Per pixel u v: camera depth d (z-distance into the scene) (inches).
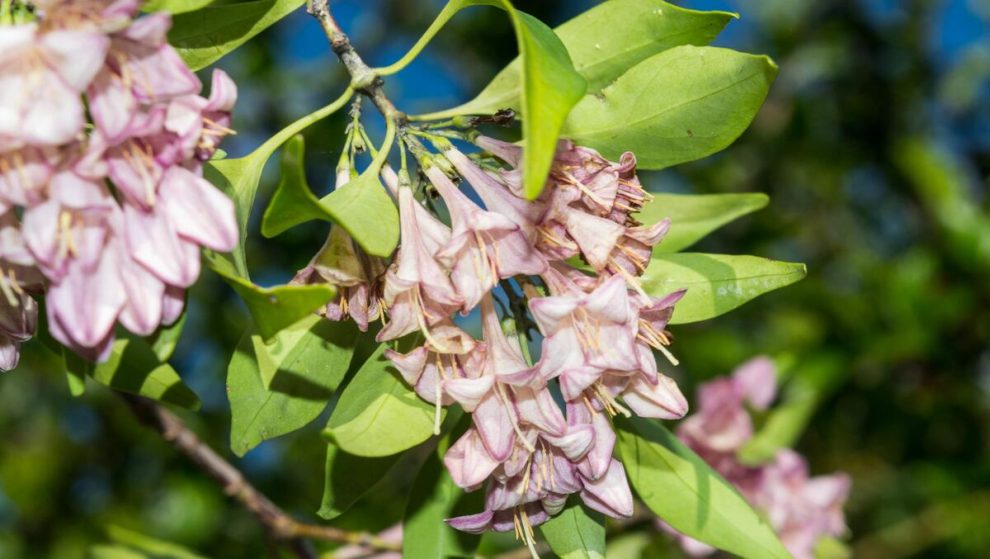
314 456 38.8
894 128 51.1
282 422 21.9
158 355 20.7
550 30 20.8
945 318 43.1
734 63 22.0
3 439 41.1
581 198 21.4
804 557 30.7
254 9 22.0
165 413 27.7
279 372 22.0
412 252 21.0
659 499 23.4
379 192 20.8
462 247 20.8
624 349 20.8
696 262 23.2
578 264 23.2
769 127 50.4
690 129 22.5
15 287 20.2
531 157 19.3
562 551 22.7
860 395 44.6
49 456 41.1
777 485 30.6
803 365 41.8
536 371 20.7
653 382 21.3
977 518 43.1
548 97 19.6
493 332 21.2
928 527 43.8
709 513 23.4
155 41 19.6
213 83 20.1
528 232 21.3
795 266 23.0
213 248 19.8
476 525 21.8
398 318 20.9
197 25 21.9
